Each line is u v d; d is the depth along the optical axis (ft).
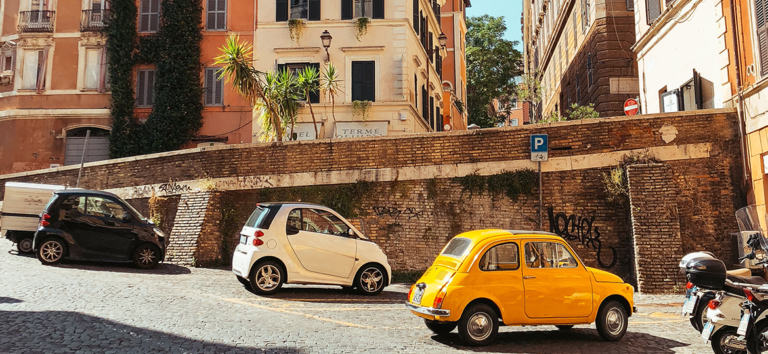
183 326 26.13
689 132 46.32
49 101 99.04
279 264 36.91
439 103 119.96
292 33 91.15
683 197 45.52
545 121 80.94
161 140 94.38
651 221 43.24
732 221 45.01
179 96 95.35
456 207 48.91
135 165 60.44
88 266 44.39
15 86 99.60
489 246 26.71
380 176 50.49
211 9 98.22
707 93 52.31
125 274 41.65
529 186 47.52
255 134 95.71
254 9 97.76
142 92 98.32
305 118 89.25
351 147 51.55
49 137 98.63
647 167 44.45
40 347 21.65
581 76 92.02
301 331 26.50
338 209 50.57
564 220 46.73
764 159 42.98
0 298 29.96
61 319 26.07
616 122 46.93
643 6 67.31
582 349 25.64
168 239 55.47
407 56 89.92
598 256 45.83
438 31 122.52
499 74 163.63
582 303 27.04
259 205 39.01
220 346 23.06
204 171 54.65
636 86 78.18
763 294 23.32
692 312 25.73
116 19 97.86
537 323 26.37
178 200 55.77
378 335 26.78
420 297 26.76
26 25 100.01
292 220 37.91
